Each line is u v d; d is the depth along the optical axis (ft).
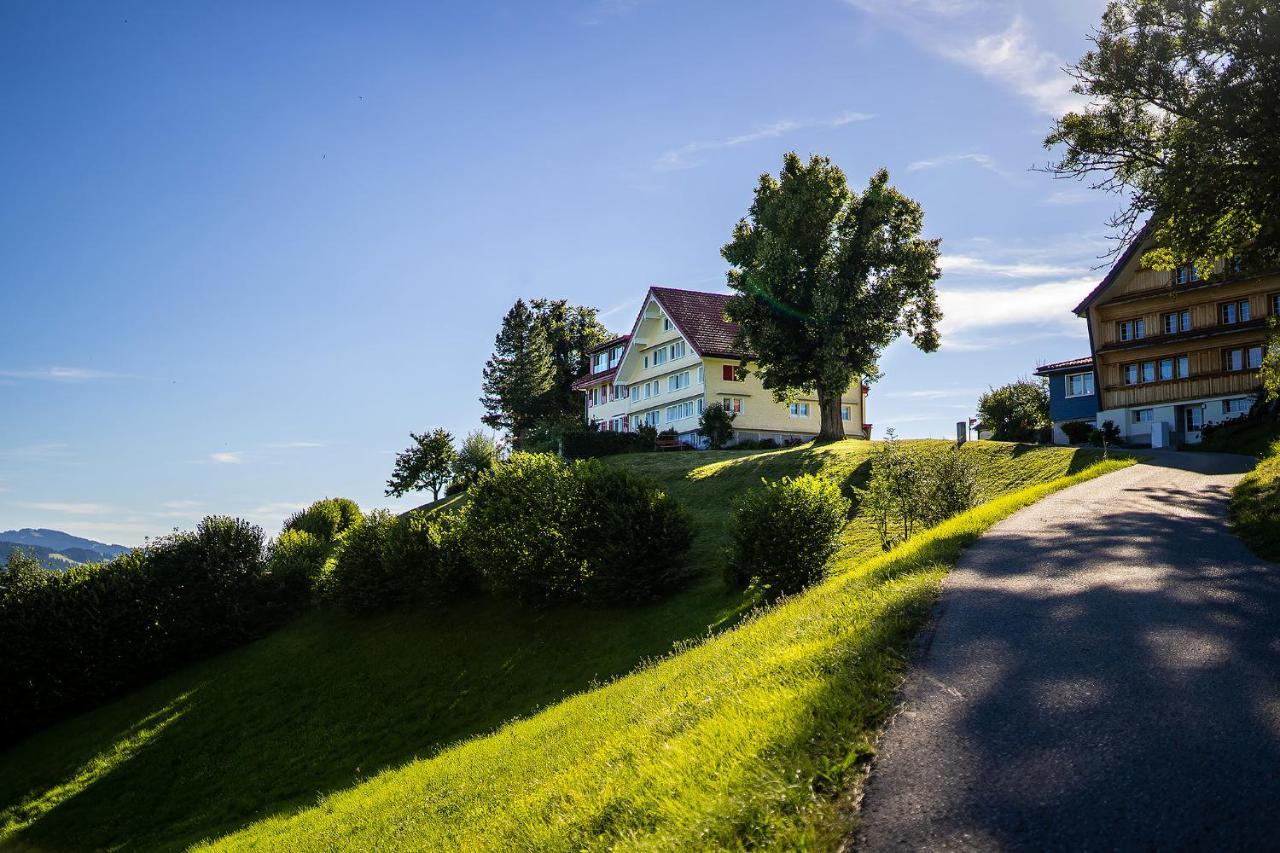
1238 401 143.74
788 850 16.38
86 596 113.50
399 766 68.03
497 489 111.75
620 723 35.14
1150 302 154.20
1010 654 25.86
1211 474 79.82
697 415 218.79
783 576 76.79
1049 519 54.13
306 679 101.04
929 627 29.35
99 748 96.27
